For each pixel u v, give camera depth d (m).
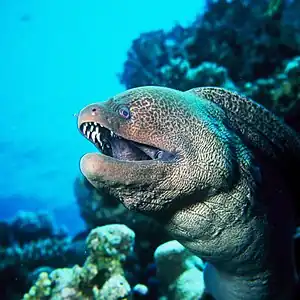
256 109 0.66
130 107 0.48
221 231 0.54
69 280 0.81
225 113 0.62
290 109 0.98
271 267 0.65
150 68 1.50
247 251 0.59
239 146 0.56
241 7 1.35
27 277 1.29
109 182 0.44
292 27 1.27
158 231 1.07
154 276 1.01
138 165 0.44
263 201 0.61
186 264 0.87
